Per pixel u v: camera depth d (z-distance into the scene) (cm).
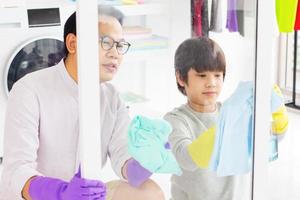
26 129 136
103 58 128
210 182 140
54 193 123
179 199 138
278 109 167
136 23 130
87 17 112
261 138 138
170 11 134
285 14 247
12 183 133
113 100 130
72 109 139
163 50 135
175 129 136
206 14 137
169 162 135
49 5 315
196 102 138
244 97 139
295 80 430
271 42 134
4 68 308
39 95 138
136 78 133
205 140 139
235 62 139
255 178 140
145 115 134
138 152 132
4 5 308
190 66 137
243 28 137
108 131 129
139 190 133
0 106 312
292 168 317
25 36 309
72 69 138
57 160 140
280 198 279
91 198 115
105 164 131
